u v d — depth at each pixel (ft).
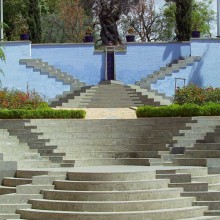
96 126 93.76
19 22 171.01
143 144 89.15
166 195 69.21
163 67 125.18
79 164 84.69
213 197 70.54
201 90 103.91
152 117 96.02
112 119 94.48
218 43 126.11
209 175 75.92
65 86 124.36
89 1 166.61
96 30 179.52
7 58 123.85
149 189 69.97
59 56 126.31
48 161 83.56
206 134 85.05
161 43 127.03
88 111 108.58
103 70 126.93
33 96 111.75
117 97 118.11
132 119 94.17
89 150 89.71
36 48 125.90
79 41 175.11
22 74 123.95
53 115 97.76
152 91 122.31
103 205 66.44
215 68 126.00
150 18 186.60
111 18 155.12
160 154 84.89
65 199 68.80
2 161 76.69
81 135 92.22
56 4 188.65
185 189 71.31
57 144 90.07
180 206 68.49
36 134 90.84
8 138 88.12
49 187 71.41
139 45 127.03
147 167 79.36
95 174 70.90
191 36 131.34
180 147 84.64
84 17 178.09
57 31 177.99
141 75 127.03
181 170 74.43
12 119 95.14
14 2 173.68
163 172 73.31
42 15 179.73
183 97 103.50
